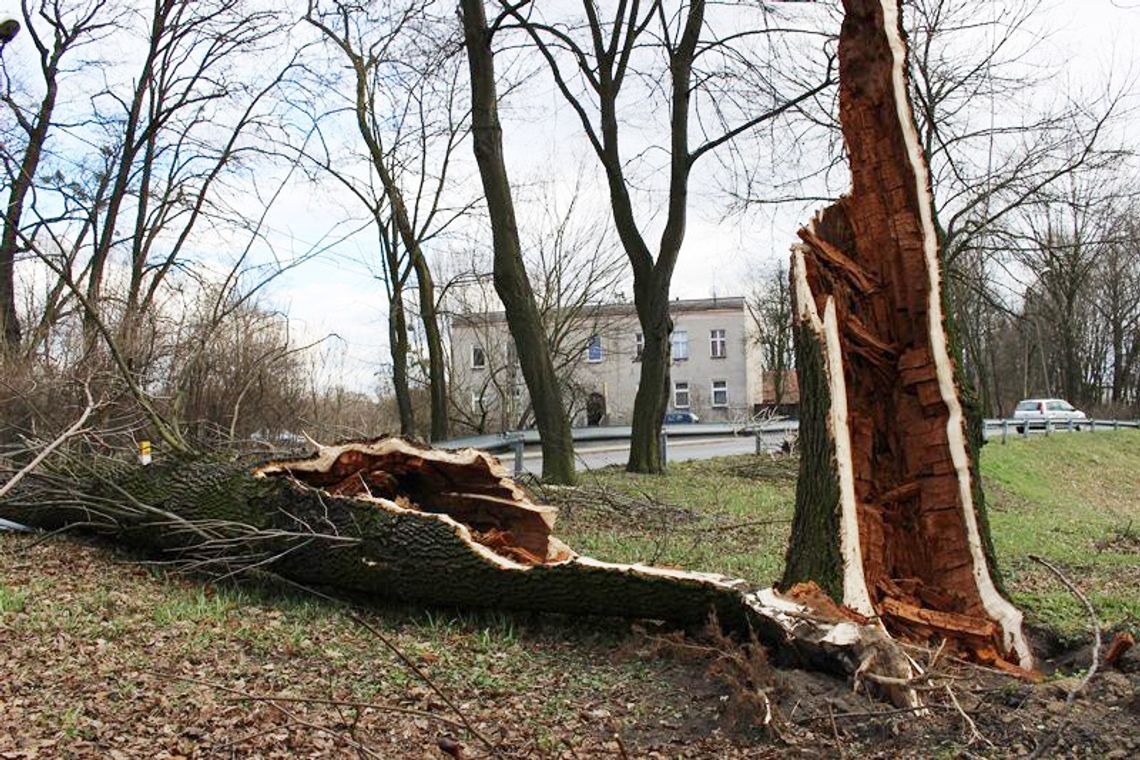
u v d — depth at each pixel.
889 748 4.56
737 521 11.97
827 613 5.46
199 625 6.49
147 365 13.33
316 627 6.58
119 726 4.70
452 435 34.31
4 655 5.60
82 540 9.02
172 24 18.47
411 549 6.79
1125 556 10.64
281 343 15.87
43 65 18.59
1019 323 35.19
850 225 6.71
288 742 4.61
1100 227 28.02
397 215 22.12
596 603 6.14
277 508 7.46
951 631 5.90
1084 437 32.12
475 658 5.95
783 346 48.66
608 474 16.56
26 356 13.06
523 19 16.05
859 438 6.47
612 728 4.89
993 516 14.14
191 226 17.39
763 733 4.74
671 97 16.59
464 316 35.66
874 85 6.53
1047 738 4.40
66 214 16.67
